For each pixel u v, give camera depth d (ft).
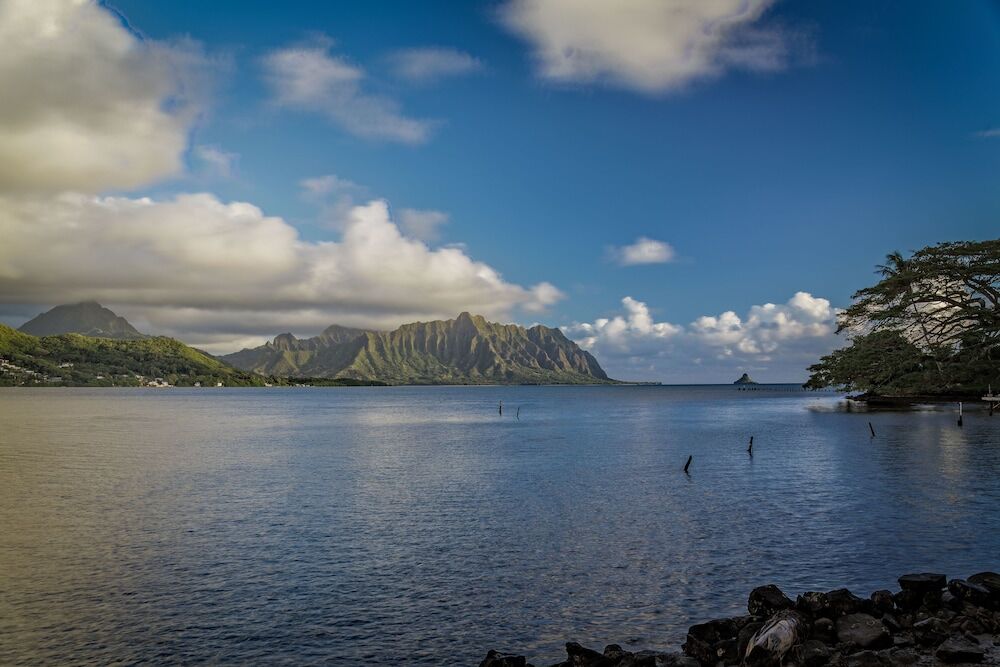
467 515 92.53
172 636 50.34
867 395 426.51
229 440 221.87
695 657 42.55
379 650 47.75
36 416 373.20
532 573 64.95
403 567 67.26
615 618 53.31
